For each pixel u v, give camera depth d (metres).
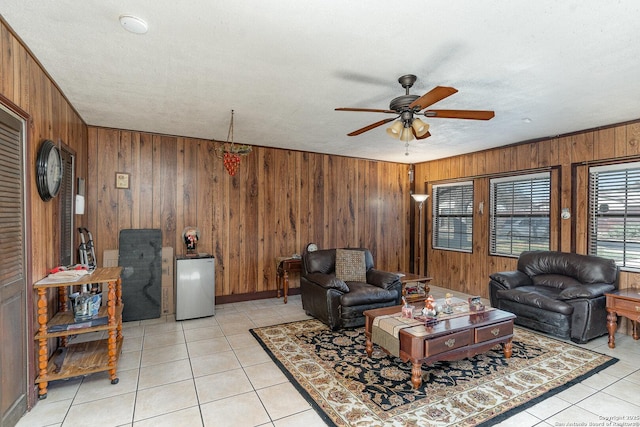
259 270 5.18
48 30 1.97
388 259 6.43
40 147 2.43
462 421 2.11
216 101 3.18
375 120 3.78
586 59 2.27
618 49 2.13
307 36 2.01
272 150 5.27
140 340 3.46
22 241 2.17
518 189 4.90
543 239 4.57
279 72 2.52
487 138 4.57
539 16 1.78
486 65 2.37
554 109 3.33
